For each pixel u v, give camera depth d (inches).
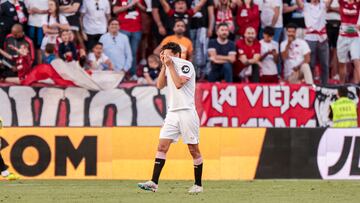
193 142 1446.9
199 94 2425.0
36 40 2504.9
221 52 2549.2
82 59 2511.1
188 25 2536.9
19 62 2428.6
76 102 2369.6
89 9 2532.0
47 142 1941.4
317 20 2650.1
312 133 1998.0
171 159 1967.3
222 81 2566.4
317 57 2674.7
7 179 1903.3
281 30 2652.6
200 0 2568.9
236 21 2615.7
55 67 2362.2
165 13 2554.1
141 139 1971.0
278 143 1991.9
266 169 1985.7
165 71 1461.6
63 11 2514.8
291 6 2682.1
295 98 2477.9
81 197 1416.1
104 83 2381.9
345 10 2687.0
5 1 2470.5
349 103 2324.1
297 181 1908.2
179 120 1423.5
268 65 2600.9
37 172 1936.5
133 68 2583.7
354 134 2007.9
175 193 1502.2
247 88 2452.0
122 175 1961.1
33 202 1317.7
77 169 1947.6
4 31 2468.0
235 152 1983.3
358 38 2696.9
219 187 1691.7
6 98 2346.2
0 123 1740.9
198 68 2576.3
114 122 2381.9
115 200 1348.4
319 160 1998.0
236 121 2443.4
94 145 1956.2
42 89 2358.5
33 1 2493.8
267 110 2461.9
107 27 2554.1
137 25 2573.8
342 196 1489.9
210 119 2431.1
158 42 2583.7
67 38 2486.5
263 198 1428.4
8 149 1929.1
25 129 1940.2
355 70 2696.9
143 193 1503.4
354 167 2003.0
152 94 2394.2
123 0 2564.0
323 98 2498.8
